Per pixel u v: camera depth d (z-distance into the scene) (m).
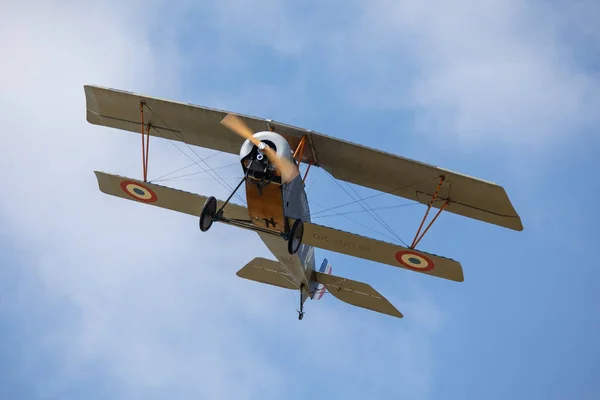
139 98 50.72
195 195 50.88
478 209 50.84
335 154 50.19
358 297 62.03
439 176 49.28
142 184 51.84
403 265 52.66
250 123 49.53
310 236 51.28
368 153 49.19
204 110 50.03
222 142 52.75
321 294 65.44
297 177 48.91
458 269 51.09
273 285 63.19
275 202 47.16
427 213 50.50
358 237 50.41
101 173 52.69
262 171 46.19
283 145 46.84
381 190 52.53
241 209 50.41
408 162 49.00
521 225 50.25
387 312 61.88
